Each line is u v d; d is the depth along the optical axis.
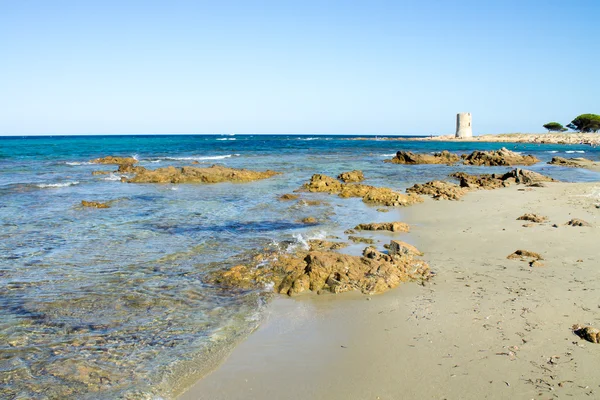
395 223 15.25
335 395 5.78
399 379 6.11
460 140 127.44
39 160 49.44
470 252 12.30
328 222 16.89
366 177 36.16
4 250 12.69
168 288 9.75
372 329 7.71
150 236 14.48
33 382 6.09
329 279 9.80
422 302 8.86
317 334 7.57
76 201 21.80
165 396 5.81
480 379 6.05
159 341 7.34
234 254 12.27
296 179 33.56
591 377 6.02
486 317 8.01
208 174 31.77
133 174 35.16
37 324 7.93
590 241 12.94
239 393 5.87
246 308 8.73
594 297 8.77
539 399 5.57
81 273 10.73
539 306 8.41
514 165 48.12
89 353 6.92
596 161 52.00
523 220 16.38
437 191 24.06
